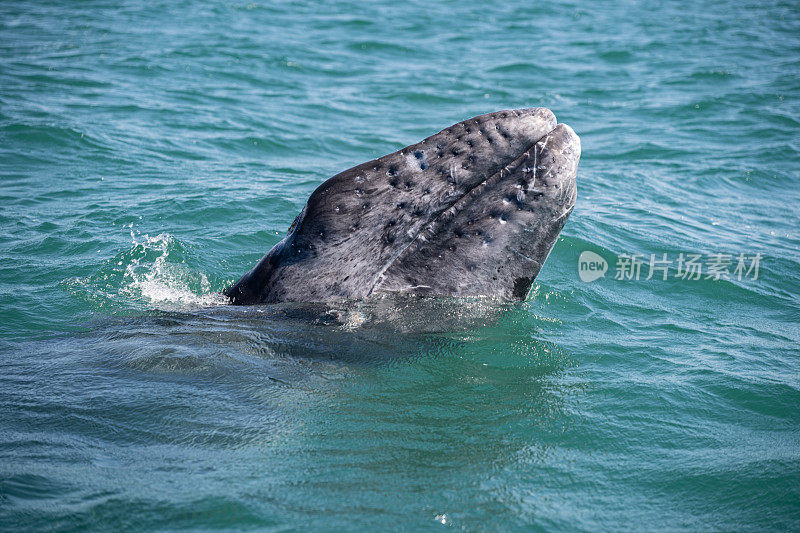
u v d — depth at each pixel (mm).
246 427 9289
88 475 8219
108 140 28203
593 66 47031
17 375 10469
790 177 27484
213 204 21281
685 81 42875
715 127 34219
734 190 25938
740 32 57438
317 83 40875
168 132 30125
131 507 7680
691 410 10586
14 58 40656
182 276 15664
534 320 13453
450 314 11727
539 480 8633
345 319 11539
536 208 11555
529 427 9758
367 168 11734
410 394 10289
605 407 10469
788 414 10633
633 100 39125
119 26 52312
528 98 39219
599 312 14617
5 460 8414
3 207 20625
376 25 59094
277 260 12297
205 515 7613
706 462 9211
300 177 25453
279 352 10992
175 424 9305
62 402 9719
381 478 8406
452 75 43906
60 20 53094
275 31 54500
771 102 38219
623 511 8203
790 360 12648
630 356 12422
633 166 28375
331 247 11805
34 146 26719
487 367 11281
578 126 34375
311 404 9875
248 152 28578
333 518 7668
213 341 11266
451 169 11680
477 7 69875
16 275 15391
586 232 19906
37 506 7594
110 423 9289
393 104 37250
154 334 11648
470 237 11703
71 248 17375
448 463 8812
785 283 17109
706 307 15391
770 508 8367
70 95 34219
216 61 43781
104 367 10703
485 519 7828
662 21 63156
